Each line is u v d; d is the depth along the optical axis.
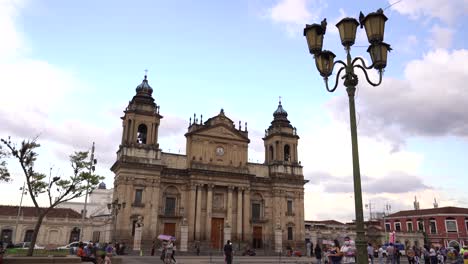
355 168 9.78
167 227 59.00
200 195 61.09
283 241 65.38
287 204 67.94
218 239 61.22
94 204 108.44
